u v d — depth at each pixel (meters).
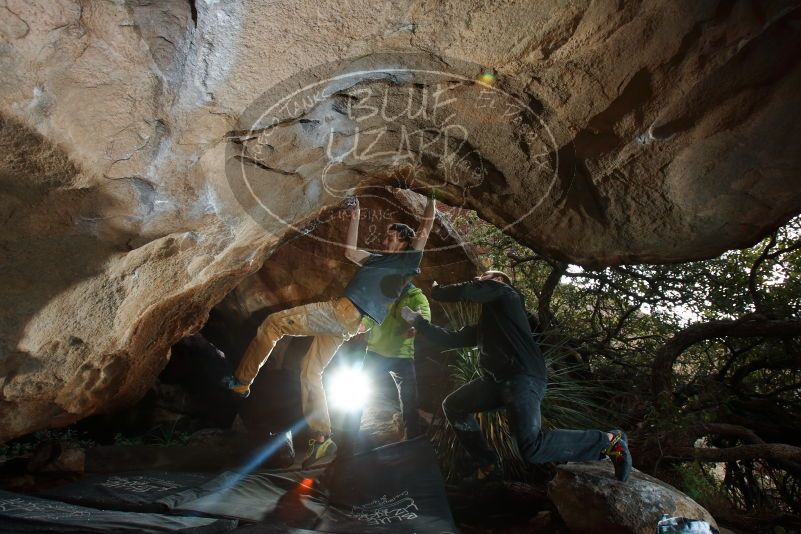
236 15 2.09
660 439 5.13
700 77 2.88
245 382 4.12
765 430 5.79
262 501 3.87
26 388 3.35
